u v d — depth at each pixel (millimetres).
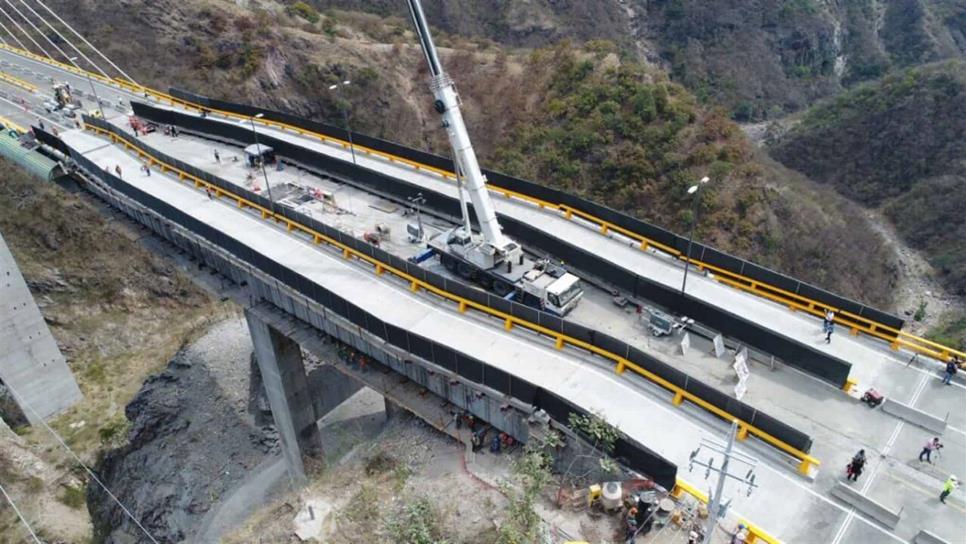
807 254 76375
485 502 34094
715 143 74875
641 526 28781
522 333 39719
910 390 36344
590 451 32375
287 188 59188
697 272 45375
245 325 75562
